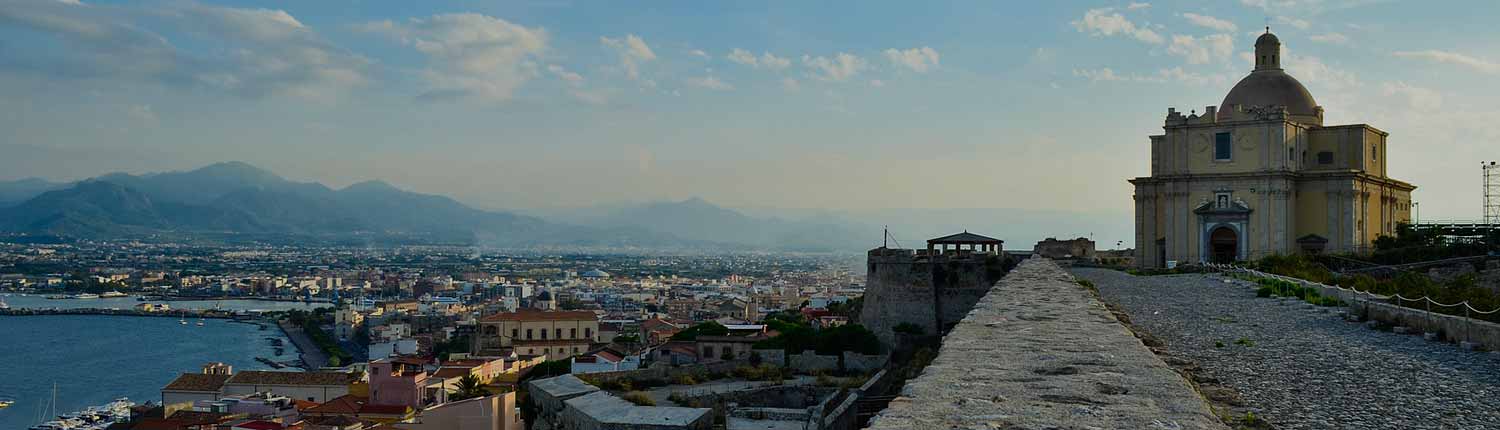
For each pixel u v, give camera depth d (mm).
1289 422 16016
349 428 95812
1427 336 29562
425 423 56938
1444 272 83438
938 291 87562
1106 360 16594
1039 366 15945
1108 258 116062
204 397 140125
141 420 119312
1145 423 11742
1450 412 17000
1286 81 114625
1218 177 108062
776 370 79438
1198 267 89062
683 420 50344
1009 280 44344
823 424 46875
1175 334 31875
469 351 191000
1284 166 105750
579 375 71062
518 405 64438
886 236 106062
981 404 12742
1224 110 115438
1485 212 120375
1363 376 21469
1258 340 29797
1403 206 122875
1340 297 45000
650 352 112062
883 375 72438
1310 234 107375
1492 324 26578
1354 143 109688
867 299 93812
